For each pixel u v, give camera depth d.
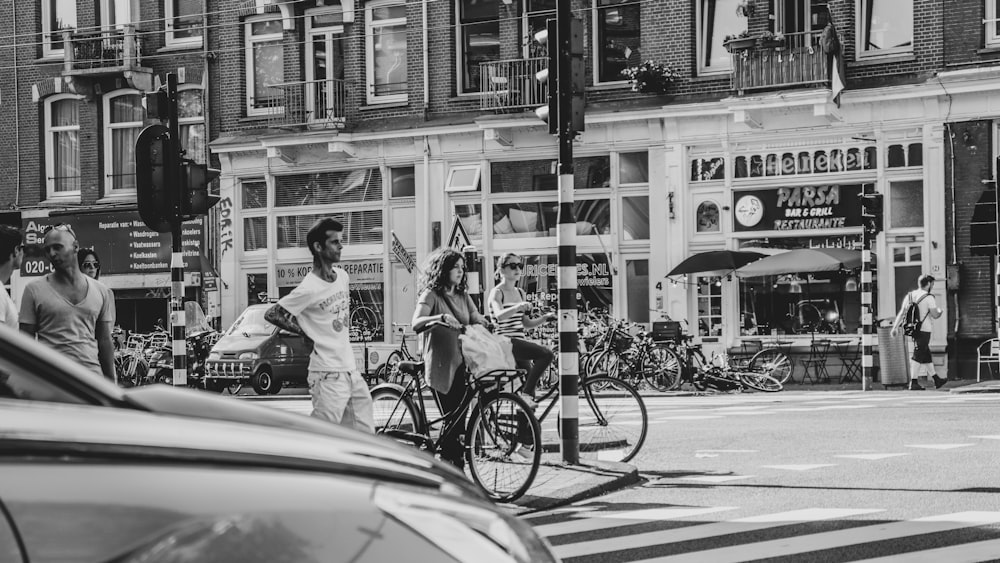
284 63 30.47
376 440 2.55
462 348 10.07
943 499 9.33
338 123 29.30
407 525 2.03
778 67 25.20
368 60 29.83
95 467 1.80
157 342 28.72
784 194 25.67
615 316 27.12
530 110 27.67
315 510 1.94
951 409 16.84
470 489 2.43
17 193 33.28
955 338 24.20
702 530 8.43
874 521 8.51
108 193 32.56
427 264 10.30
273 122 30.48
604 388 11.85
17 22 33.22
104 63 31.86
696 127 26.31
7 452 1.75
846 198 25.14
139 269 31.58
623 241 27.19
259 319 26.38
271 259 30.47
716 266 24.77
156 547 1.74
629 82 27.00
